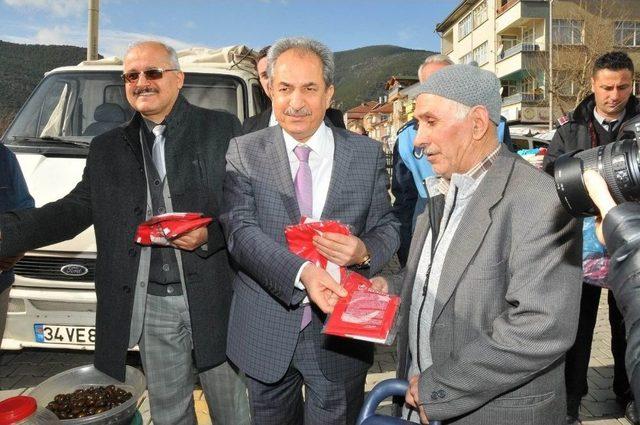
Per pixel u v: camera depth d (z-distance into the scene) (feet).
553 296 4.86
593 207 3.60
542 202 5.04
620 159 3.42
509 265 5.16
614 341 11.25
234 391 8.23
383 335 5.39
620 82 10.26
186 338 8.21
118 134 7.97
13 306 11.47
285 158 6.85
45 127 13.88
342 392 7.09
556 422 5.43
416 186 11.38
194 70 14.74
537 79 114.32
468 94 5.25
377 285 6.57
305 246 6.26
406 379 6.35
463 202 5.58
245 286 7.09
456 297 5.33
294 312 6.74
